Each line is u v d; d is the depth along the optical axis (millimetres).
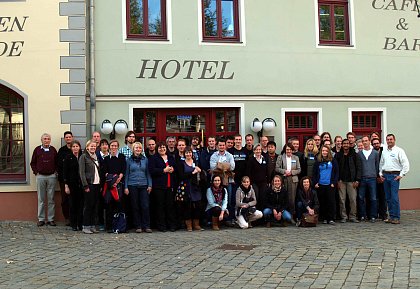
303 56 15062
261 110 14688
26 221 12992
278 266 8125
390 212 12875
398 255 8672
